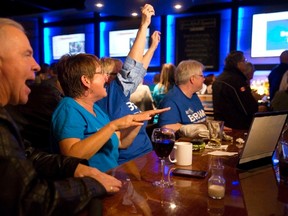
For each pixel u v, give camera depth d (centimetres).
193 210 82
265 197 92
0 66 84
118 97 184
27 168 72
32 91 201
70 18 769
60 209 74
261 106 377
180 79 216
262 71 570
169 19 655
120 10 527
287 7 532
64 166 104
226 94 279
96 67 141
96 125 139
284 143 111
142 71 193
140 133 187
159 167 123
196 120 215
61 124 127
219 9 596
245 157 123
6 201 68
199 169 120
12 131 75
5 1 677
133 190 97
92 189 83
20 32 87
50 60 820
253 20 561
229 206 85
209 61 612
